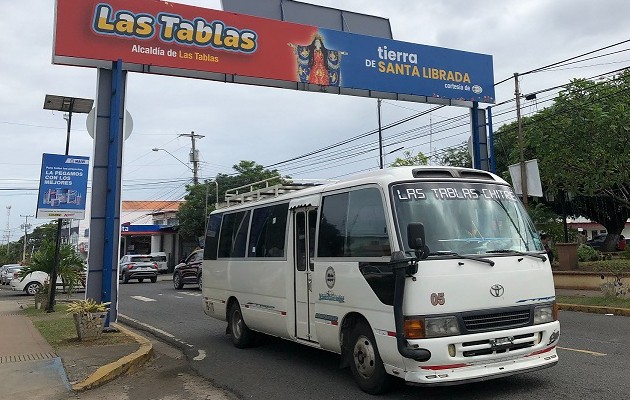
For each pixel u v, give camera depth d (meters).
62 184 15.27
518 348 5.77
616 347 8.67
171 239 51.72
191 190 44.97
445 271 5.59
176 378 7.71
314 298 7.38
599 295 15.40
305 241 7.75
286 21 13.48
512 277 5.90
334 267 6.90
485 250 6.01
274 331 8.61
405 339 5.48
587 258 22.56
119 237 11.38
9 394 6.69
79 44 10.86
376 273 6.06
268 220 8.97
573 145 18.64
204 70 12.02
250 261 9.38
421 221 5.97
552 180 20.58
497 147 30.22
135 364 8.30
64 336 10.77
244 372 7.91
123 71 11.62
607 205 26.69
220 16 12.27
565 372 6.96
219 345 10.34
